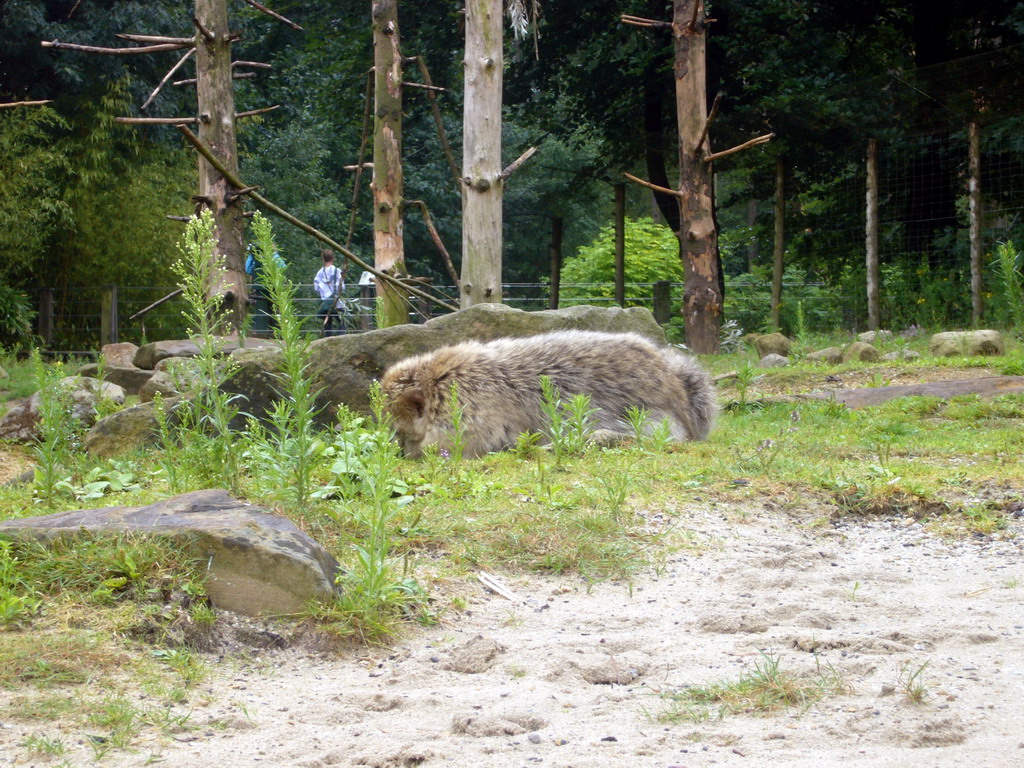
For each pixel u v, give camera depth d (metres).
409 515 5.32
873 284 19.02
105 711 3.15
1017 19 19.80
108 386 10.41
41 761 2.81
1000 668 3.57
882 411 10.04
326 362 8.56
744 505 6.17
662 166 24.58
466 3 13.34
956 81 18.47
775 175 24.17
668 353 9.12
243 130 29.28
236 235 13.12
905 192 21.03
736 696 3.32
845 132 20.73
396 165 14.45
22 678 3.36
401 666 3.72
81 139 23.77
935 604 4.45
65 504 5.60
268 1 26.41
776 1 21.16
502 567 4.93
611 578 4.86
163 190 24.48
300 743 3.00
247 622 3.94
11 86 24.34
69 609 3.83
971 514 5.98
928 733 2.97
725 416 10.43
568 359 8.14
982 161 20.89
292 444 5.56
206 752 2.92
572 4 23.75
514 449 7.55
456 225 39.06
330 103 27.42
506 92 26.69
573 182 29.16
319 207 33.91
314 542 4.29
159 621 3.80
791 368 13.38
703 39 17.47
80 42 23.17
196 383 5.80
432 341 9.06
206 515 4.35
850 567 5.12
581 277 29.84
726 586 4.78
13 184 21.16
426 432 7.63
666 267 29.31
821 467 7.07
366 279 16.02
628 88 24.91
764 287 27.05
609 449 7.48
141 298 24.70
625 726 3.14
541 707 3.30
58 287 24.80
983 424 9.31
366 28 24.64
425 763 2.86
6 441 9.47
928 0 22.42
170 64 25.58
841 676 3.52
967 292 19.14
